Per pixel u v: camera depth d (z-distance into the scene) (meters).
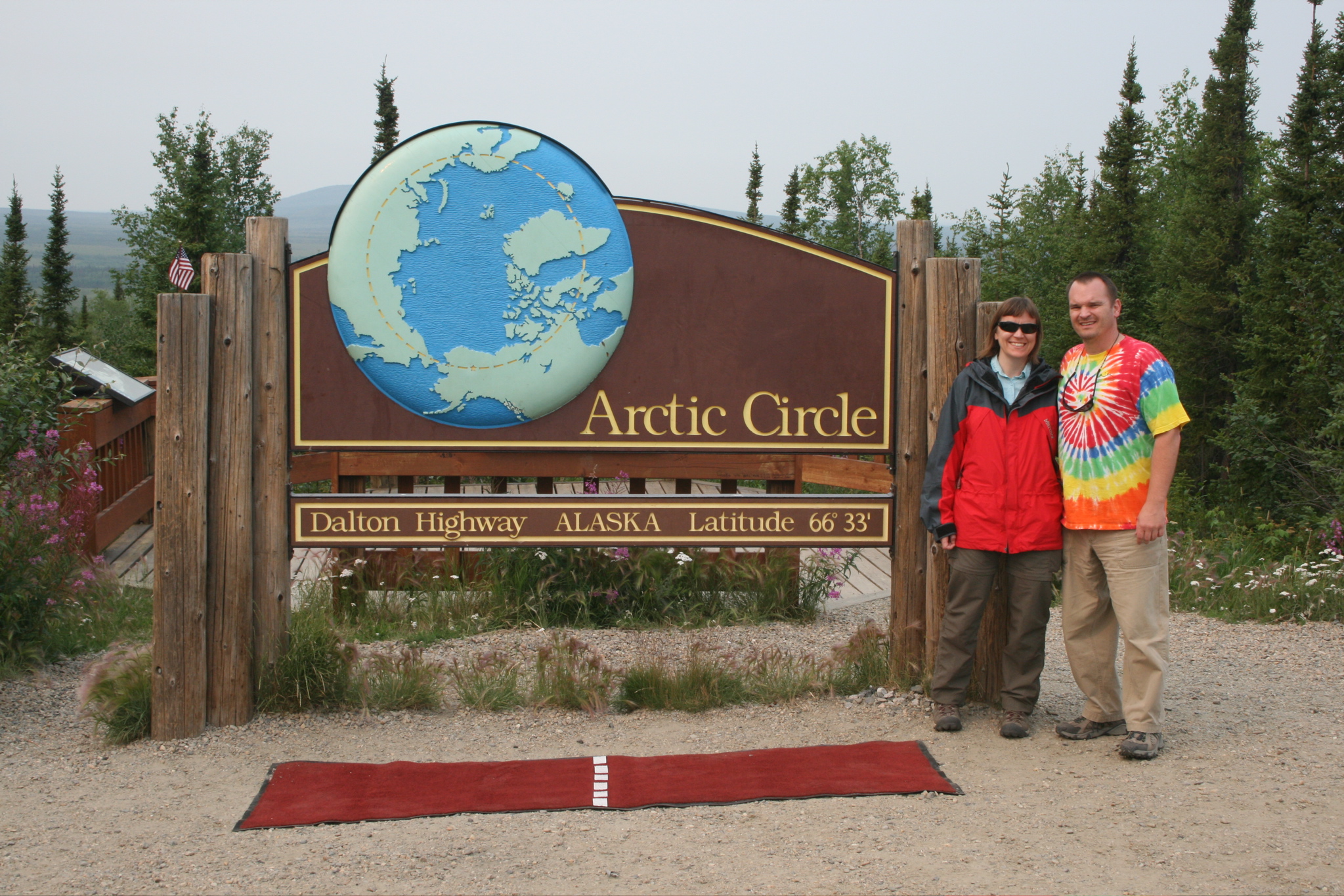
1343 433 10.47
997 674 5.05
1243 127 15.12
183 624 4.62
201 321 4.59
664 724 4.86
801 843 3.50
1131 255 17.53
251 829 3.66
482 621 6.79
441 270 5.02
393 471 6.43
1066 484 4.43
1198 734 4.64
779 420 5.20
